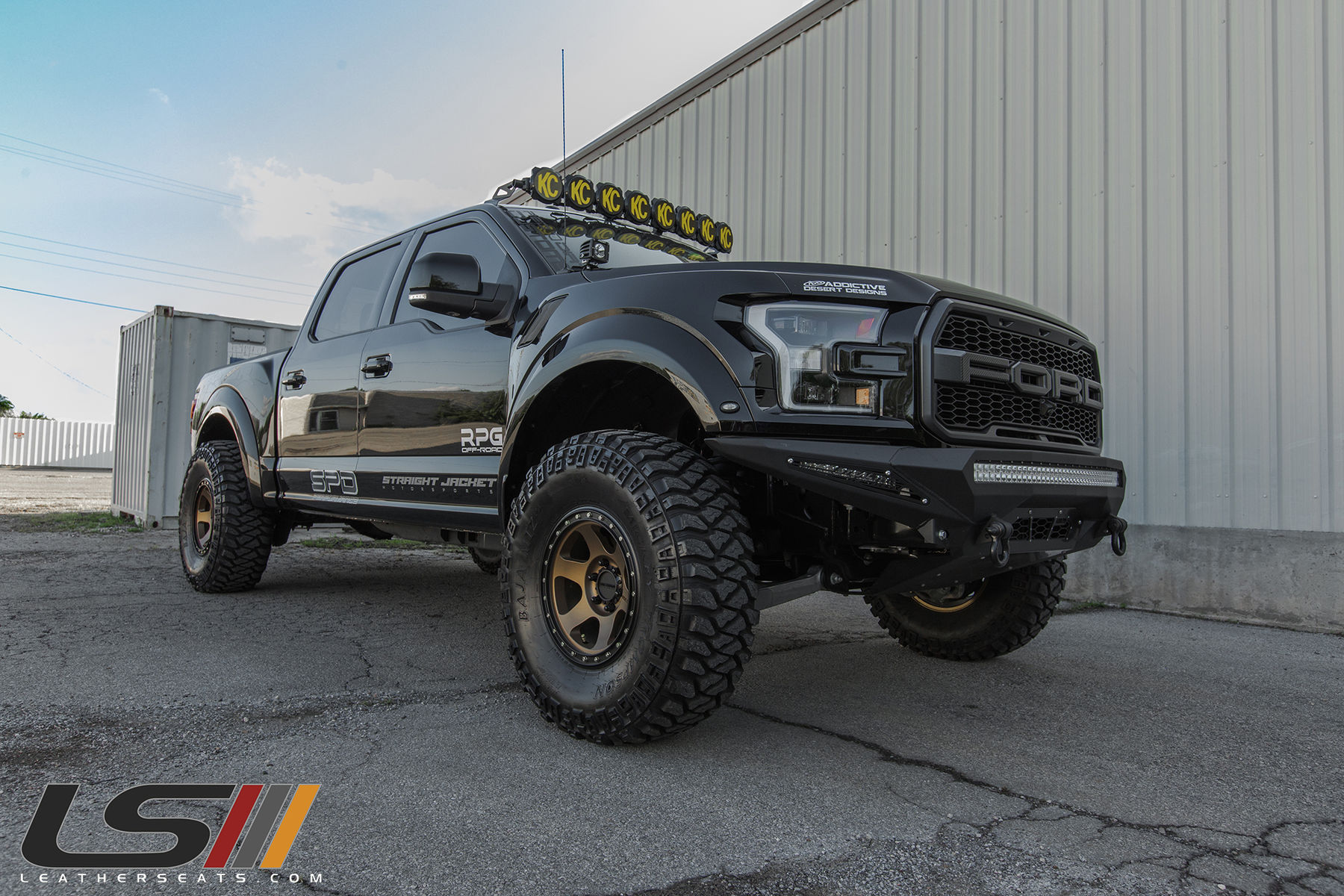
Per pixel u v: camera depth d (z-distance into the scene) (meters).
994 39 5.43
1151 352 4.69
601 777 1.93
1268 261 4.29
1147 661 3.32
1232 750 2.22
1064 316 5.05
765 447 2.02
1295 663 3.30
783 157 6.90
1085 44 4.98
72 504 11.30
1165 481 4.64
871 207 6.16
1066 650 3.53
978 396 2.19
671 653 1.96
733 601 1.99
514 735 2.22
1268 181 4.30
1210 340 4.48
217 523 4.28
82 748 2.06
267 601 4.25
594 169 9.34
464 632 3.56
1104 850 1.61
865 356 2.07
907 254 5.91
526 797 1.80
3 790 1.79
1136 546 4.71
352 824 1.65
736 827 1.67
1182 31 4.60
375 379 3.41
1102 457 2.53
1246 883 1.48
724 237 3.72
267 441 4.14
